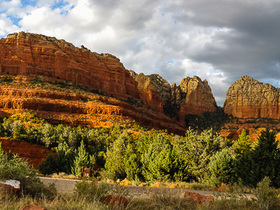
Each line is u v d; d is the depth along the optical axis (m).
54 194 7.53
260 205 7.92
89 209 5.89
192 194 8.06
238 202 8.00
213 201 7.92
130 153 38.38
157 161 23.66
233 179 19.88
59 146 56.81
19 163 7.89
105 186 7.61
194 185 16.73
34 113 108.38
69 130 79.12
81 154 44.75
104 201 6.81
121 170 33.09
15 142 65.38
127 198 7.46
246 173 18.52
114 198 6.88
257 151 18.41
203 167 27.69
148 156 28.69
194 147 29.19
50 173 42.25
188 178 26.58
